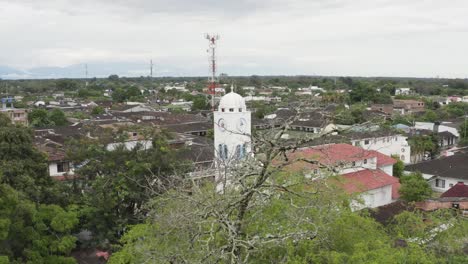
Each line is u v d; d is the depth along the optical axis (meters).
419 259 15.16
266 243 13.49
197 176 17.06
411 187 38.09
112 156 31.45
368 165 40.69
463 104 116.94
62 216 24.81
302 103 14.66
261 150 12.75
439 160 52.06
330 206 16.09
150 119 84.62
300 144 12.52
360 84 130.00
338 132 14.01
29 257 23.34
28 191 26.55
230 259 12.58
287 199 15.41
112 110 112.38
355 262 15.02
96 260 31.50
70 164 44.19
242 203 13.05
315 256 15.83
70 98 166.62
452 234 18.28
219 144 34.97
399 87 194.00
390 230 21.36
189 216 12.70
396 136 60.84
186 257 12.72
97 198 29.61
